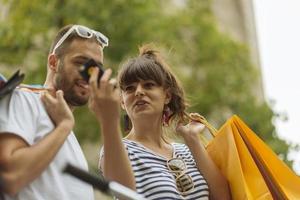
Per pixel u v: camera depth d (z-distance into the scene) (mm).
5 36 19219
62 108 6355
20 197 6137
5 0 19828
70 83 6590
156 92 7234
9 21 19438
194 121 7473
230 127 7379
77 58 6609
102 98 6207
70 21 19344
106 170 6445
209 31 22219
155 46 7594
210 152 7426
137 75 7215
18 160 6004
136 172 6984
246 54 22812
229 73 22188
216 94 21812
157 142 7258
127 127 7656
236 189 7188
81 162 6508
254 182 7172
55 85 6609
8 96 6305
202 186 7125
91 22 19422
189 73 21828
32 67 19031
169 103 7387
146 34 19844
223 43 22266
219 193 7191
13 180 5973
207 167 7195
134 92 7219
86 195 6414
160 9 20984
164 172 7027
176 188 6996
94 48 6672
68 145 6488
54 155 6105
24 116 6289
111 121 6270
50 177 6262
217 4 32188
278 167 7262
